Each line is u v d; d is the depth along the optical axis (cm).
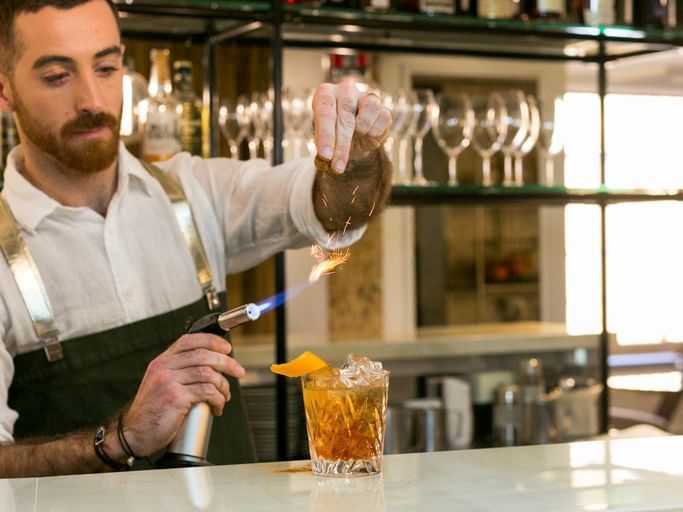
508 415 294
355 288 482
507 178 277
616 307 801
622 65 658
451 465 100
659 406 379
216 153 246
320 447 96
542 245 600
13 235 159
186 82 225
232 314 119
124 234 166
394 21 237
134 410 134
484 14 250
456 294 594
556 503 83
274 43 224
